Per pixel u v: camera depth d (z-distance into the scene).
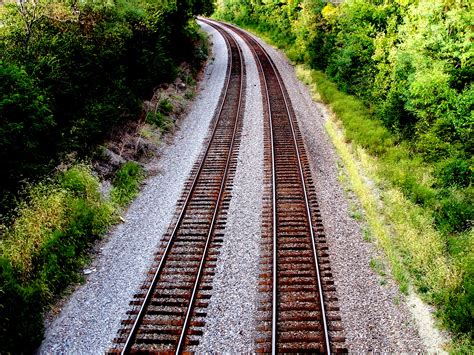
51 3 14.03
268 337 8.19
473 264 9.49
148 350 7.96
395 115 18.33
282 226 11.77
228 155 16.52
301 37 33.06
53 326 8.82
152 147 17.36
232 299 9.22
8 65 11.30
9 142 10.68
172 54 26.69
